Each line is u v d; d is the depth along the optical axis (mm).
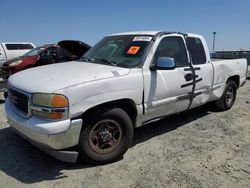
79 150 3682
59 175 3584
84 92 3484
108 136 3840
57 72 3939
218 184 3422
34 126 3340
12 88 3900
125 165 3867
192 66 5117
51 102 3305
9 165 3814
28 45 18375
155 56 4434
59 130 3311
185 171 3713
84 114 3602
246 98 8258
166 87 4531
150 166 3838
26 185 3348
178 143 4641
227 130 5316
